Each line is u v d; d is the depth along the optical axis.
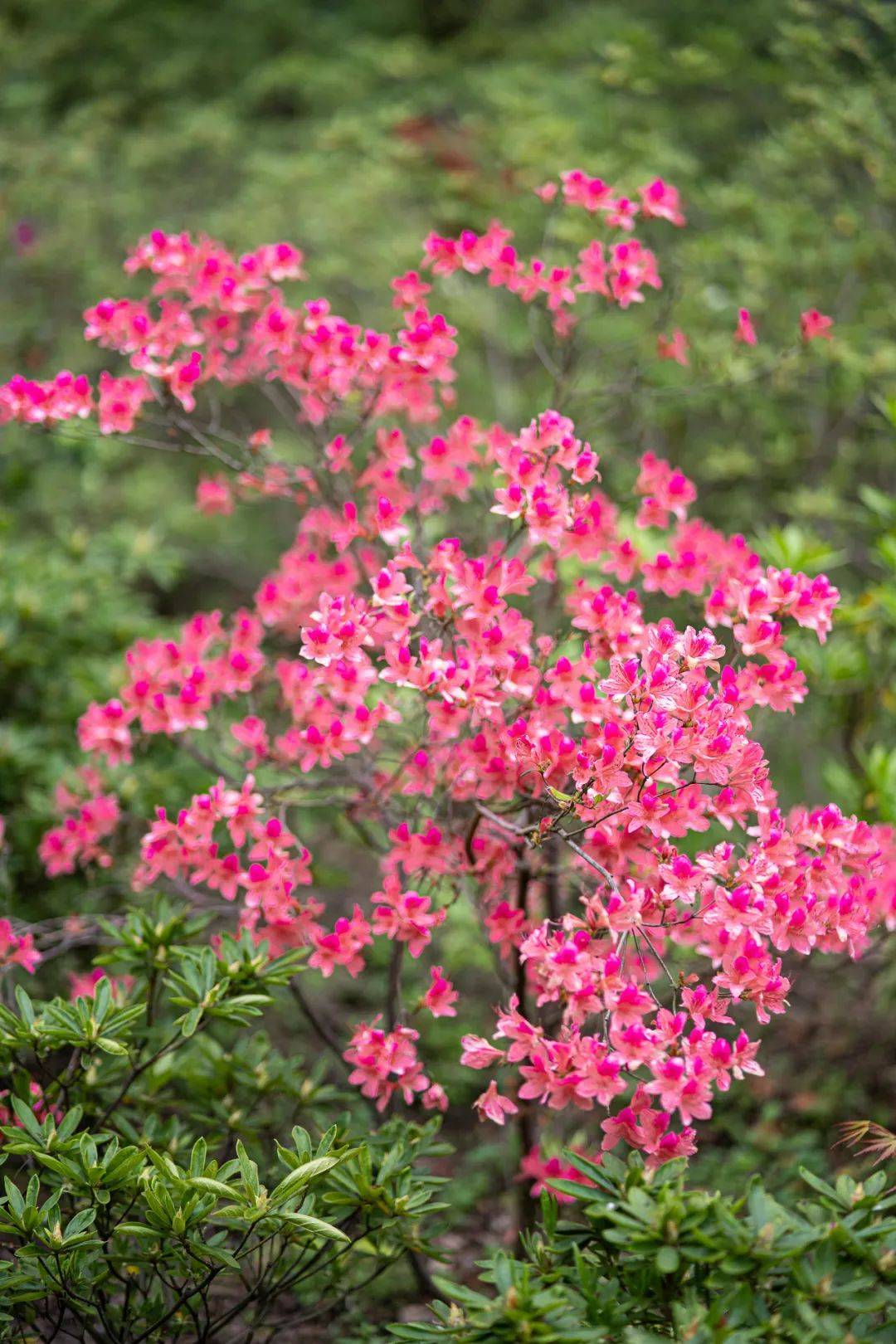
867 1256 1.62
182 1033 2.09
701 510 4.69
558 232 3.89
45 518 5.31
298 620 2.89
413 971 4.14
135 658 2.59
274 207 5.65
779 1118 3.39
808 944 1.92
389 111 5.35
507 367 5.29
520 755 2.05
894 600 3.15
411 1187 2.10
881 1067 3.49
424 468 2.59
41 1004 2.33
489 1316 1.64
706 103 5.36
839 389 4.18
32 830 3.32
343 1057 2.71
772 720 3.80
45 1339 2.16
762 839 1.96
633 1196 1.65
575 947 1.81
